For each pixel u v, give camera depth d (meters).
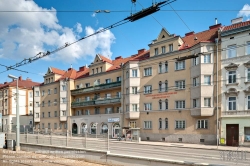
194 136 29.44
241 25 27.86
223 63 27.91
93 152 16.22
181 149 23.02
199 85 28.80
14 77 22.97
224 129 26.92
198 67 29.14
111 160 15.05
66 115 48.69
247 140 25.27
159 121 33.50
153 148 23.61
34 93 57.59
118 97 39.53
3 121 66.19
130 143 30.02
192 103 29.83
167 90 33.03
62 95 49.81
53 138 20.52
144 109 35.53
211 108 28.09
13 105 65.81
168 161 12.30
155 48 35.31
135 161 13.78
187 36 36.50
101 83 43.84
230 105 27.09
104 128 41.56
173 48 32.97
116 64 44.72
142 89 36.06
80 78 48.22
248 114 25.41
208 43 28.94
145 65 36.00
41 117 55.22
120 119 38.44
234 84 26.80
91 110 45.53
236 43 27.00
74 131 47.06
